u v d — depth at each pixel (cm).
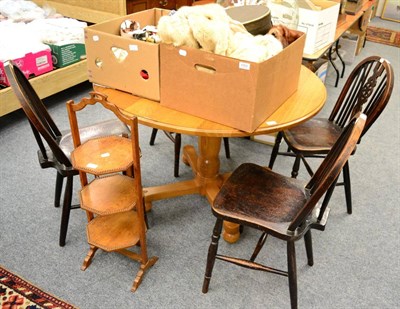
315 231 198
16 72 160
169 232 193
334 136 195
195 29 129
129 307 156
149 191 204
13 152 253
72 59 312
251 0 221
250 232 195
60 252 179
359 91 190
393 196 227
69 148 177
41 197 213
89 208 146
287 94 156
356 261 181
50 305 155
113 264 174
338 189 229
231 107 133
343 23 310
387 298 164
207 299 160
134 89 154
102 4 339
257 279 170
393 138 292
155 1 366
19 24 314
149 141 270
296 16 220
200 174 209
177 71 138
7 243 182
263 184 155
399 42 514
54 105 319
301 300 161
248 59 132
